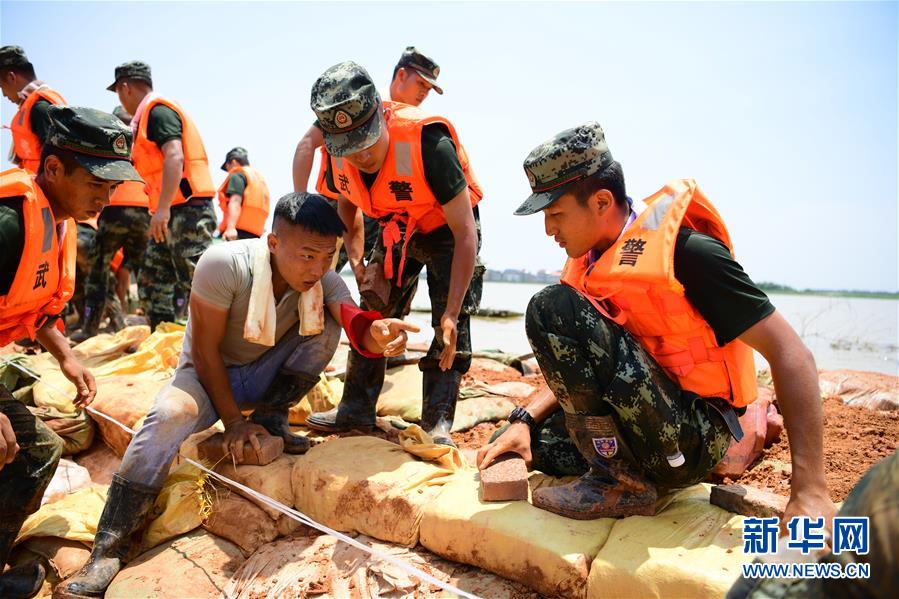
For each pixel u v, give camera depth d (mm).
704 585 2057
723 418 2457
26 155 5387
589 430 2473
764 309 2213
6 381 4336
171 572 2793
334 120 2922
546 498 2541
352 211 3730
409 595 2457
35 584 2895
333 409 4023
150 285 5660
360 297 3545
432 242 3465
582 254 2572
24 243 2635
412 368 4832
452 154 3133
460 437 4047
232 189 7543
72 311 7184
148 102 5172
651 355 2479
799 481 2088
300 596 2541
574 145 2404
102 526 2857
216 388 3133
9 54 5398
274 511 2990
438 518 2633
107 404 4039
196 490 3115
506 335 9406
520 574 2420
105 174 2805
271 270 3086
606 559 2248
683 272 2285
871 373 4688
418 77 4312
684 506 2533
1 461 2508
